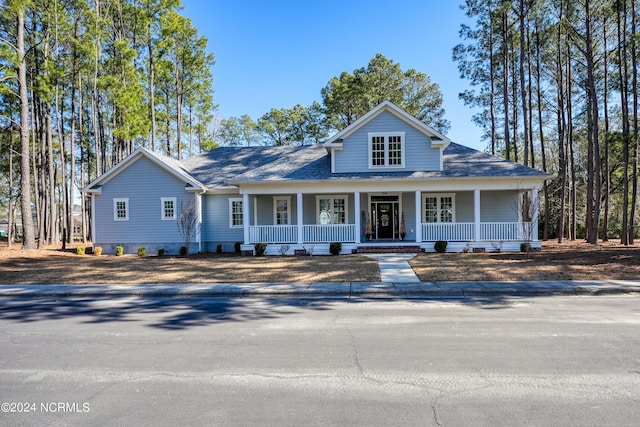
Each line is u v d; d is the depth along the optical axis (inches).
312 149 927.0
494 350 207.2
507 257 597.6
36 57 1044.5
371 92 1435.8
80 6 1013.2
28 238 788.0
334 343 223.9
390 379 170.1
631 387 158.9
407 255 654.5
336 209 824.3
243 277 461.4
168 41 1089.4
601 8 832.3
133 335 246.7
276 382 168.4
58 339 238.7
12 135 1258.6
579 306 317.1
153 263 604.4
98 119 1337.4
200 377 175.2
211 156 987.9
